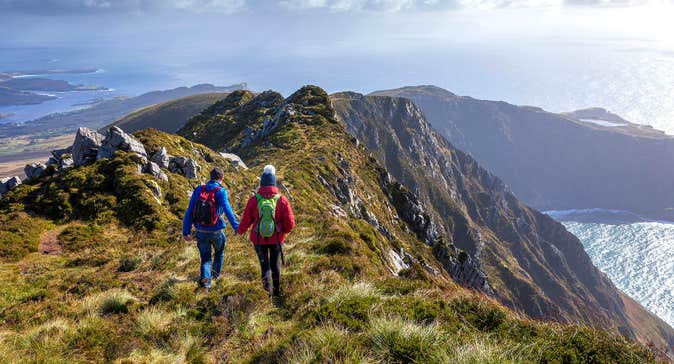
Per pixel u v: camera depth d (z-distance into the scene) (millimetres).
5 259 15570
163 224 20188
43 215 20922
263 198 8023
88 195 22484
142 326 7215
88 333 6902
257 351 5773
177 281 9914
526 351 5102
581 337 5547
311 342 5250
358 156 72375
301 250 12492
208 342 6816
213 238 9297
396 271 19203
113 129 28328
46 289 10969
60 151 31844
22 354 6188
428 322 5992
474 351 4781
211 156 38906
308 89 97625
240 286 8305
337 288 8297
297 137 69188
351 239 14266
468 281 57688
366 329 5574
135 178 23875
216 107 126438
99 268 13477
